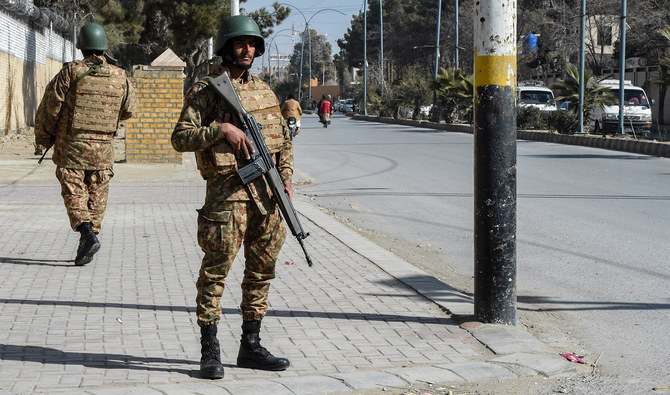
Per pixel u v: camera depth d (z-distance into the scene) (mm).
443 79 37469
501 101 5453
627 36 49000
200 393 4145
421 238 9688
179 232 9258
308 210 11320
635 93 31906
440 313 5969
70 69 7383
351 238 9102
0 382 4234
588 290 7004
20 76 28953
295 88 108688
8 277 6875
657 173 16344
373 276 7203
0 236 8820
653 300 6645
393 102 49844
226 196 4340
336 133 33938
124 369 4543
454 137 30375
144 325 5496
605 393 4422
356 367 4734
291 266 7590
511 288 5621
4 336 5129
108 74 7492
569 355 5059
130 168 15961
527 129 31906
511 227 5582
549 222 10414
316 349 5066
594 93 28359
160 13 37875
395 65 92875
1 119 25844
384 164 18953
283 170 4578
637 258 8266
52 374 4402
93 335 5219
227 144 4312
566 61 53250
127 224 9766
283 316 5820
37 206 11062
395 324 5664
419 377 4562
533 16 57219
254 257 4551
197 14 35969
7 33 26812
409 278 7062
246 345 4656
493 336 5336
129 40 37125
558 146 25172
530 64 58875
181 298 6266
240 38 4398
